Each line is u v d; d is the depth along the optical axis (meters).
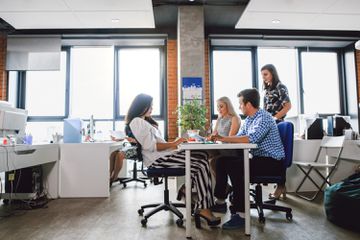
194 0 4.48
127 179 4.00
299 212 2.46
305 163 3.05
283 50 5.80
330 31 5.40
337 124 3.52
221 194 2.38
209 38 5.32
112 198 3.10
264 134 2.12
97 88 5.52
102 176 3.18
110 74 5.54
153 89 5.52
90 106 5.49
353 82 5.59
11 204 2.82
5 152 2.03
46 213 2.48
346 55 5.77
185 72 4.56
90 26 4.76
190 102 4.12
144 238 1.86
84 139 3.55
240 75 5.66
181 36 4.60
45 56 5.22
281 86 2.92
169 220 2.25
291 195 3.15
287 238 1.83
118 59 5.56
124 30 5.23
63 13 4.26
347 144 3.37
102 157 3.19
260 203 2.31
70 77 5.50
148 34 5.25
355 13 4.35
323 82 5.81
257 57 5.69
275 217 2.32
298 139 3.42
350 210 2.00
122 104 5.52
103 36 5.23
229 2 4.51
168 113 5.23
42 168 3.12
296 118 3.70
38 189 3.01
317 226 2.07
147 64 5.55
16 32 5.20
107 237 1.88
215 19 5.04
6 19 4.45
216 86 5.60
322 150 3.37
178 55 4.77
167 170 2.11
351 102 5.64
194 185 2.10
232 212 2.12
